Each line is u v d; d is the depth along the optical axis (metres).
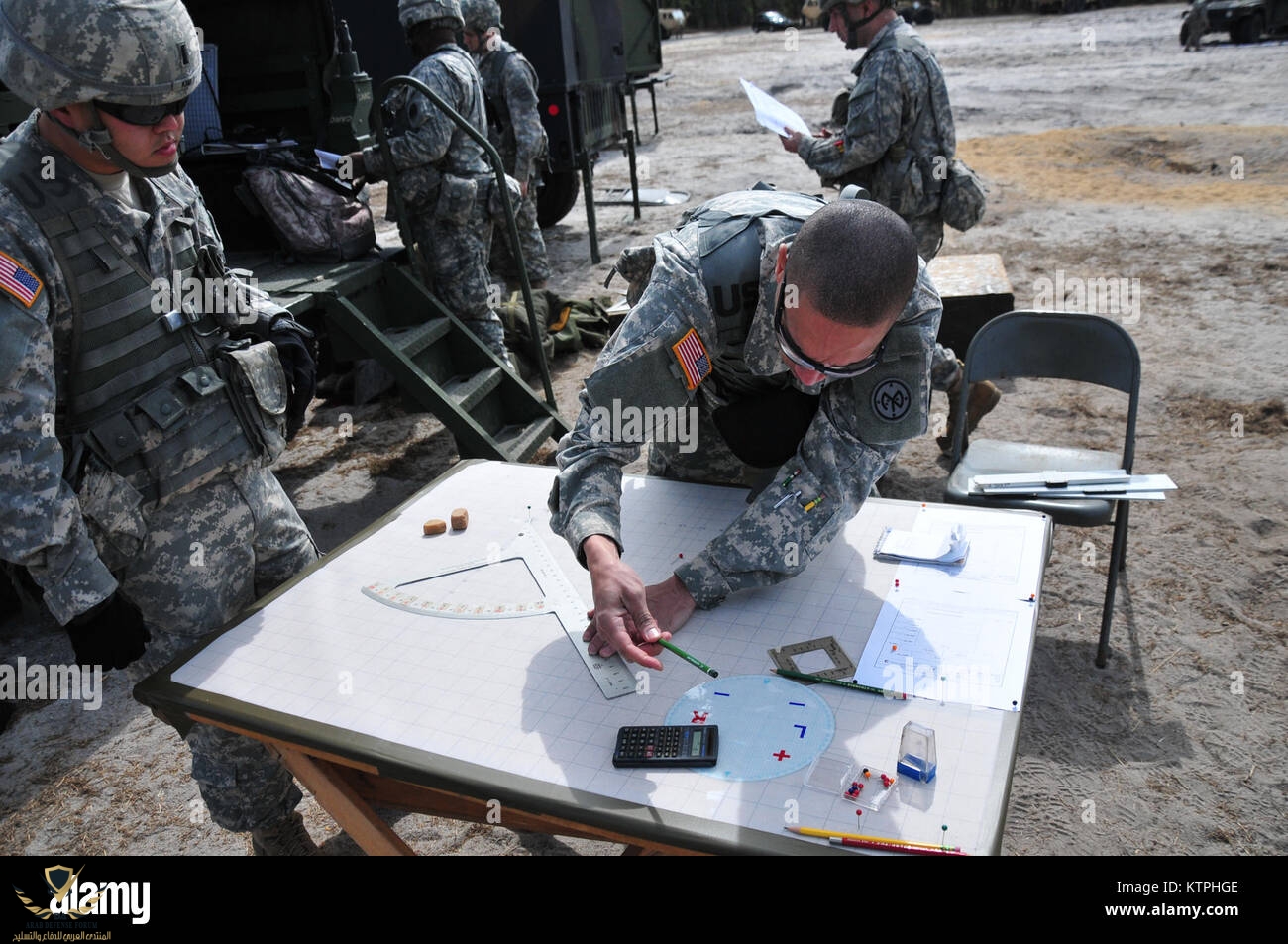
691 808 1.31
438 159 4.51
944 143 4.28
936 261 4.88
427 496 2.32
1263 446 4.13
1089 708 2.78
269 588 2.20
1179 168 9.01
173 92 1.66
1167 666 2.93
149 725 3.02
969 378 3.16
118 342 1.80
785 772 1.36
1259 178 8.41
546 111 7.27
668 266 1.69
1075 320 3.00
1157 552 3.49
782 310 1.53
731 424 1.91
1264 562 3.38
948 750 1.38
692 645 1.67
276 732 1.54
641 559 1.92
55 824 2.63
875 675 1.55
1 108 3.24
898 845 1.20
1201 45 15.91
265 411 2.03
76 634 1.70
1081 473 2.85
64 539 1.64
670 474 2.39
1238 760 2.56
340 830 2.57
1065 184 8.83
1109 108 11.75
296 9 4.76
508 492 2.31
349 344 4.03
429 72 4.39
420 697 1.59
